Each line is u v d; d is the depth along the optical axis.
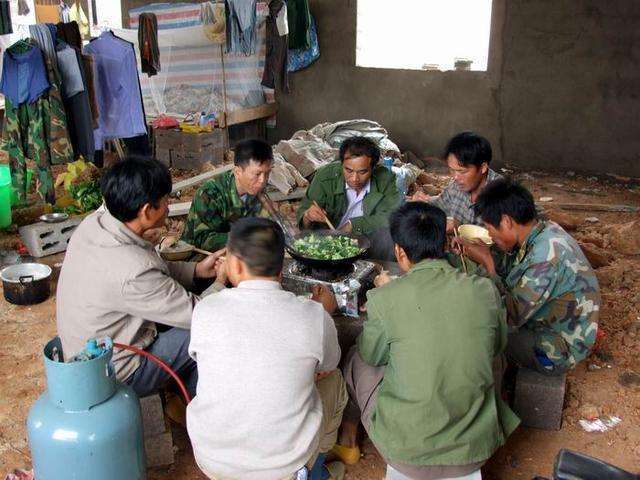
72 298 2.53
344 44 8.88
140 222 2.53
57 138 5.77
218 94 8.51
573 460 1.98
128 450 2.29
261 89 8.84
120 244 2.48
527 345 2.98
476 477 2.34
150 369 2.63
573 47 7.73
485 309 2.31
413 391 2.26
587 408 3.19
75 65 5.70
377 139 7.98
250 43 7.71
